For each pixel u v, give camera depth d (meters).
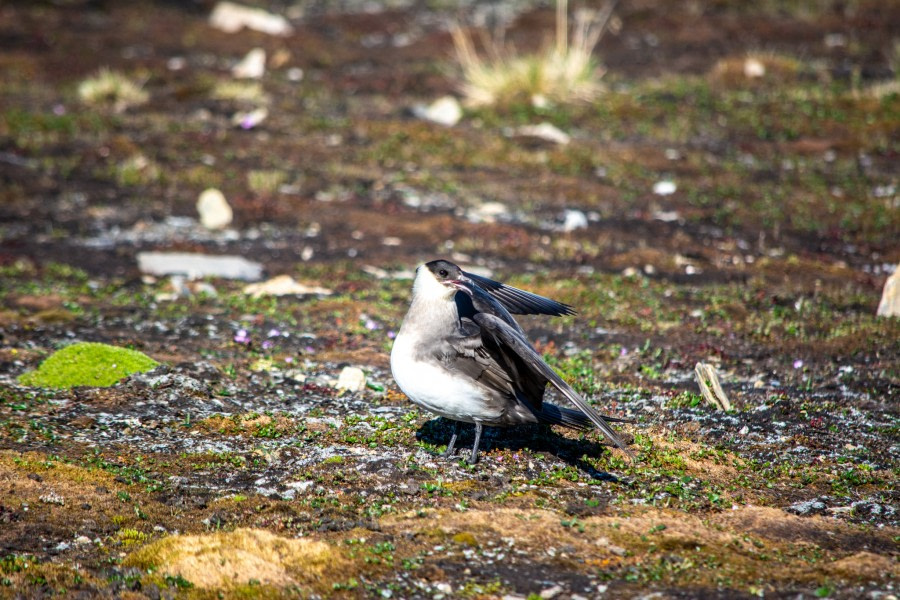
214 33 39.28
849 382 12.64
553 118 28.44
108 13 41.75
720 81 31.39
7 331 14.18
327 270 18.45
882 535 8.38
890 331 14.51
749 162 25.02
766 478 9.70
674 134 26.95
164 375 11.91
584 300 16.31
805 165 24.56
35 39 37.00
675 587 7.35
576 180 24.02
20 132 26.66
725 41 36.19
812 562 7.78
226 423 10.77
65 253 19.38
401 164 25.41
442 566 7.60
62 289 16.89
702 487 9.41
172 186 23.55
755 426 11.10
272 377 12.52
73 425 10.48
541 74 30.30
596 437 10.64
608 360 13.58
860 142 25.69
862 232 20.36
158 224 21.41
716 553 7.91
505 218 21.86
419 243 20.36
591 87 30.61
